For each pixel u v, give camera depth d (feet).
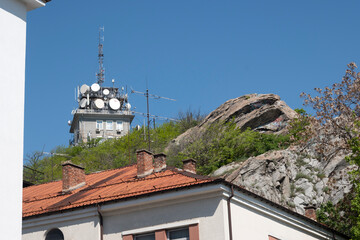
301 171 142.61
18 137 45.68
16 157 45.11
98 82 411.34
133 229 79.56
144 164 91.15
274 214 86.43
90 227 81.87
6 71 46.11
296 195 137.69
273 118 185.06
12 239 43.21
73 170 97.04
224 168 149.18
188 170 95.71
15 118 45.83
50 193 98.68
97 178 100.42
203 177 81.15
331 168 139.85
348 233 123.44
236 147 164.86
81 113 388.16
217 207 75.46
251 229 80.23
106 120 392.47
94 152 226.99
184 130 235.61
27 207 92.79
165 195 77.87
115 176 97.50
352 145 107.55
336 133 126.62
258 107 189.16
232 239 74.69
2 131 44.57
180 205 77.87
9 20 47.44
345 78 128.16
